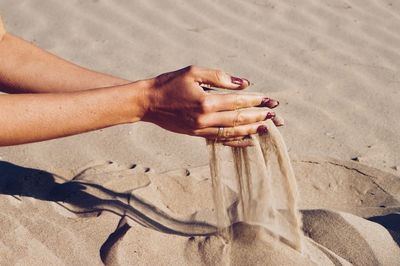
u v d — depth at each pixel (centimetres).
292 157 260
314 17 406
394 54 361
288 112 299
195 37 381
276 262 178
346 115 298
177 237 192
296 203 186
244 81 151
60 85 184
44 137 147
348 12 412
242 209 189
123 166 254
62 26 393
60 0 425
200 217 214
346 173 252
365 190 246
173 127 152
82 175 242
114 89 147
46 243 190
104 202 219
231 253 182
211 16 409
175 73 147
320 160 258
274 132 169
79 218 206
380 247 195
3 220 198
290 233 187
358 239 195
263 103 151
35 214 206
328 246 194
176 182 237
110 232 198
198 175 245
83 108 146
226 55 360
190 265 182
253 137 163
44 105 145
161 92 146
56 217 205
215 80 147
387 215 224
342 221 200
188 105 145
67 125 146
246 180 186
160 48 369
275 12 413
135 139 273
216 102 145
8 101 144
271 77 335
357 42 375
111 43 374
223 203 183
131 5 420
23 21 399
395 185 247
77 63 352
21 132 145
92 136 274
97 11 411
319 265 181
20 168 247
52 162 254
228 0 429
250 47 369
